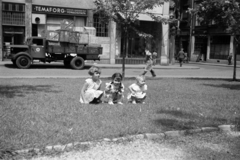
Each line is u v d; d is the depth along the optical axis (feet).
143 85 24.85
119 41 87.51
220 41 126.00
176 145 14.79
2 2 74.64
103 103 24.06
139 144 14.60
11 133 14.85
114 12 45.06
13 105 21.88
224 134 16.92
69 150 13.30
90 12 83.51
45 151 12.98
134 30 47.14
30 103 22.94
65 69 63.67
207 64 118.42
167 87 37.14
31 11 77.46
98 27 84.89
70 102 23.76
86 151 13.37
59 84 36.47
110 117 19.02
